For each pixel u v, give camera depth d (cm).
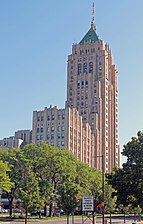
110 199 6788
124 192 5319
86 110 19600
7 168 6694
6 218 7281
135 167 5209
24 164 7575
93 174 10100
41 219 7481
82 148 17650
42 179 8131
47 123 16862
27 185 5119
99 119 19488
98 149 19200
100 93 19912
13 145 16950
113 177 5494
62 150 9244
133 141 5469
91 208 4728
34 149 8400
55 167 8306
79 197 5353
